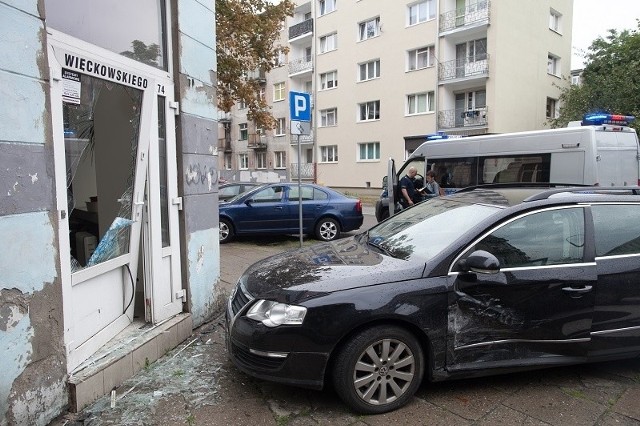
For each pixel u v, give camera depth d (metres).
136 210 4.09
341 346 3.31
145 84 4.03
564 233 3.79
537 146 10.00
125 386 3.70
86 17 3.67
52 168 3.18
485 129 24.50
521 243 3.70
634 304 3.80
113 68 3.71
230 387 3.71
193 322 5.01
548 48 27.30
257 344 3.34
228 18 14.02
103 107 4.06
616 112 21.98
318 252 4.32
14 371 2.88
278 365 3.32
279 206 10.92
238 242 11.09
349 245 4.50
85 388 3.36
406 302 3.35
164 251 4.59
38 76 3.05
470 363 3.53
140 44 4.36
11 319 2.86
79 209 3.80
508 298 3.56
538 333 3.63
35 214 3.03
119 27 4.07
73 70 3.39
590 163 9.11
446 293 3.44
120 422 3.20
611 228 3.89
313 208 11.16
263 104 15.83
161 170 4.63
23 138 2.94
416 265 3.53
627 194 4.17
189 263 4.95
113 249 4.02
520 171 10.30
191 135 4.97
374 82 29.59
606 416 3.33
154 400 3.50
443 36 25.77
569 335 3.68
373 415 3.35
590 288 3.69
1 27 2.79
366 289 3.35
